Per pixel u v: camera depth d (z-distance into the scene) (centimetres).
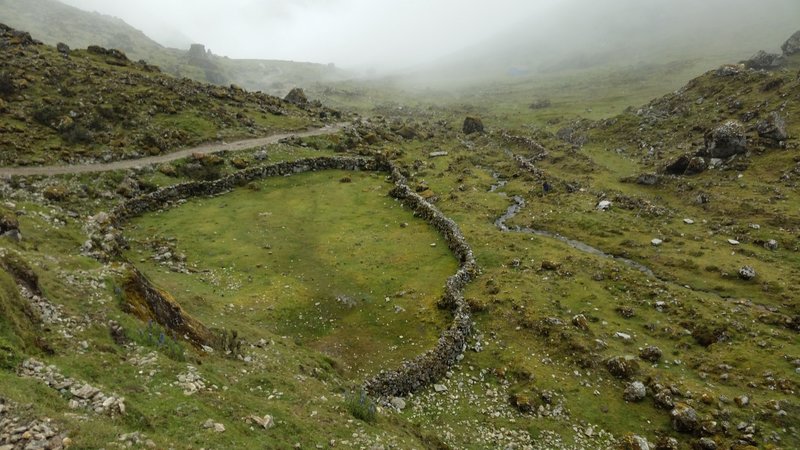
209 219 4931
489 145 9812
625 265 4394
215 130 7131
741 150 6391
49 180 4631
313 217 5294
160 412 1436
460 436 2355
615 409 2616
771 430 2362
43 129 5569
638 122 9319
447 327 3238
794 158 5853
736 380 2759
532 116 13675
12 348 1406
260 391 1919
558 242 4888
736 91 8456
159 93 7306
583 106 14712
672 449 2319
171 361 1772
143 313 2050
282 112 9156
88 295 1970
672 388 2677
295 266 4138
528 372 2869
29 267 1841
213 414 1535
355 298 3653
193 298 3108
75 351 1611
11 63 6481
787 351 2952
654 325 3362
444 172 7550
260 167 6300
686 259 4356
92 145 5647
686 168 6531
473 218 5588
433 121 14000
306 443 1614
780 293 3672
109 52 8569
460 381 2836
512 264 4284
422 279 3984
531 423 2512
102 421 1253
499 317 3450
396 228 5075
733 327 3253
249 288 3641
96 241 3316
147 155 5909
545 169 7981
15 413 1155
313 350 2878
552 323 3284
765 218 4909
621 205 5838
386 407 2417
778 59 10531
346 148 7994
